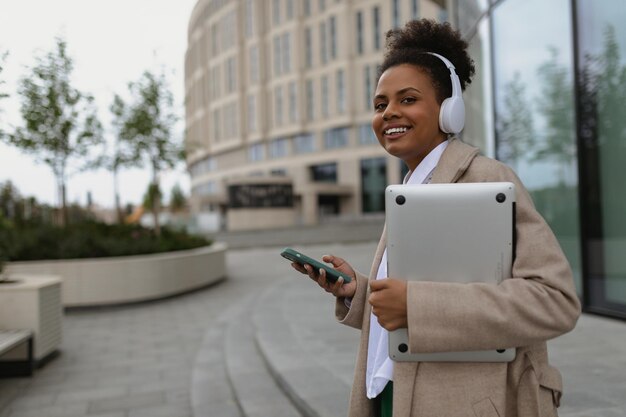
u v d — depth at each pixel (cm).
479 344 87
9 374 441
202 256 972
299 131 4288
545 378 98
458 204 95
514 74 664
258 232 2588
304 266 124
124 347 545
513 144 675
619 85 478
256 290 945
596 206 514
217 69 5303
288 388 347
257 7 4709
